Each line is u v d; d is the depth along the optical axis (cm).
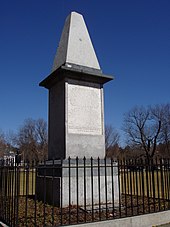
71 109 836
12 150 6950
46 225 546
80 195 728
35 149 6862
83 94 868
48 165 757
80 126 839
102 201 750
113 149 6894
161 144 6425
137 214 647
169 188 802
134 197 915
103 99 904
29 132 7125
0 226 592
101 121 884
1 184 708
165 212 684
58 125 856
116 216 627
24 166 587
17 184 552
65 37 949
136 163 710
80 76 868
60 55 940
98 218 611
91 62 925
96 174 761
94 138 854
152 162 728
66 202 705
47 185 779
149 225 642
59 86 882
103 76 891
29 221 579
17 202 539
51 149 883
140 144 6234
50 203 752
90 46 952
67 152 798
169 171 802
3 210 666
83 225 553
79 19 977
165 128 6134
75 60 897
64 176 721
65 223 564
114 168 795
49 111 931
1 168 727
